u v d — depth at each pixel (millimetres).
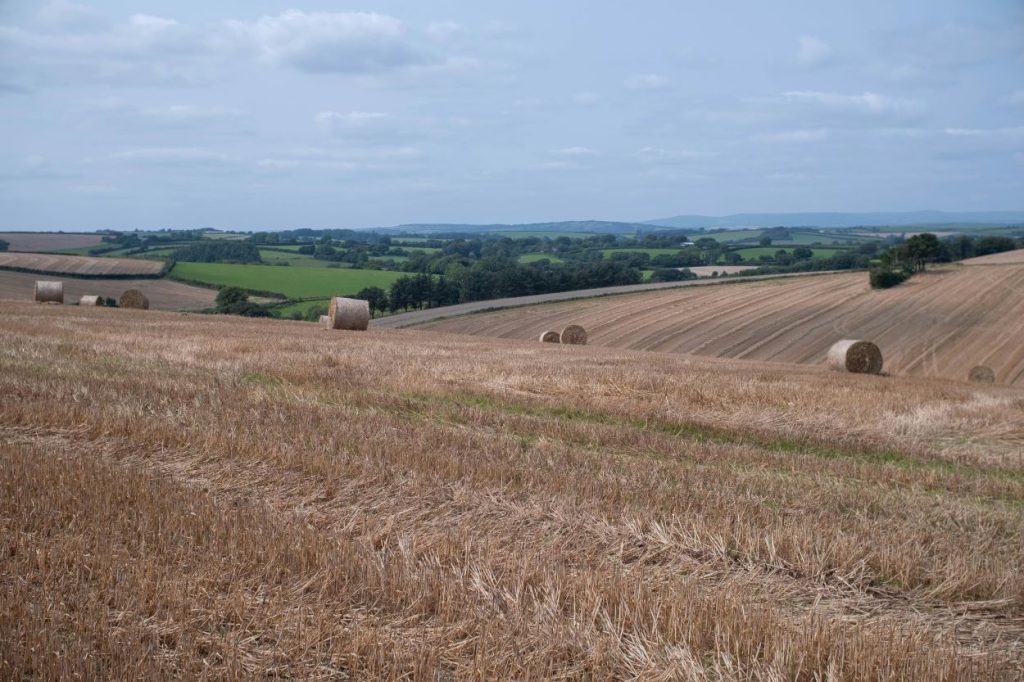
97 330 25906
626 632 5488
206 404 13023
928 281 70062
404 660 5020
